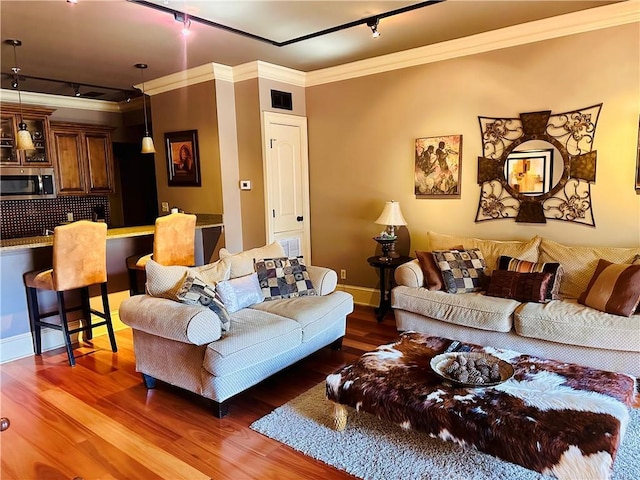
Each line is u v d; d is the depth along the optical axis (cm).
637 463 218
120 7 312
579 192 373
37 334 379
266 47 419
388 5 325
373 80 479
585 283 340
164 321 274
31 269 382
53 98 616
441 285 374
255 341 281
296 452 238
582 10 346
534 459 180
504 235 416
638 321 283
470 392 213
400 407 213
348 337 411
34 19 333
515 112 397
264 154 496
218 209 515
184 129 531
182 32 350
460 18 356
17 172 569
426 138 450
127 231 442
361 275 520
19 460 236
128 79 526
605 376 223
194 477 220
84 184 648
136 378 334
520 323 313
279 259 382
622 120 349
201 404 292
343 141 514
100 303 432
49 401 299
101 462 233
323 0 312
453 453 231
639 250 334
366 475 217
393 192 483
